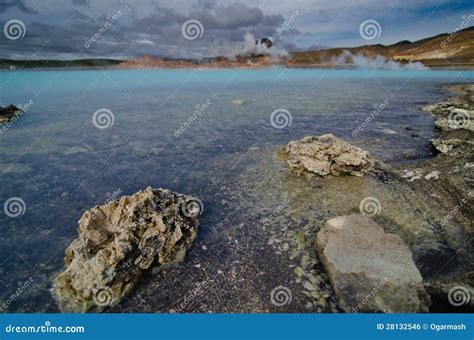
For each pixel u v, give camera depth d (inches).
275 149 692.1
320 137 601.6
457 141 645.9
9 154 663.8
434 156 622.5
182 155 665.0
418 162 594.9
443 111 942.4
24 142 735.1
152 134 794.8
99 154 666.8
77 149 694.5
